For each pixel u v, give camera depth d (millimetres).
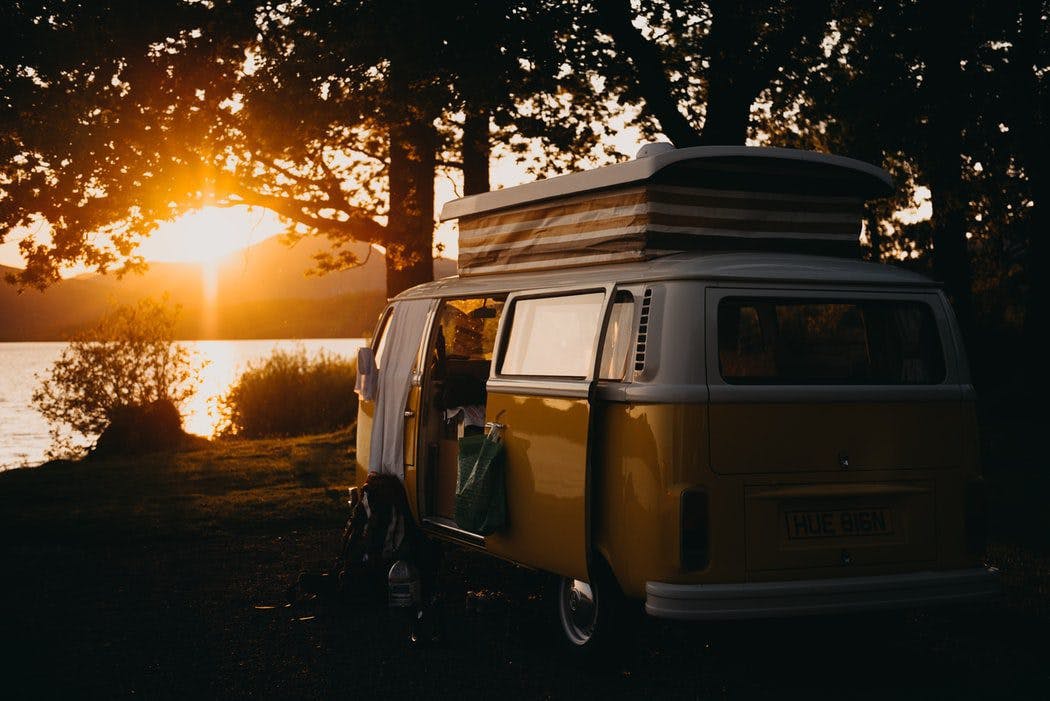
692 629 6219
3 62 13305
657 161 5281
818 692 5062
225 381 47781
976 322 23703
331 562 8406
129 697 5086
